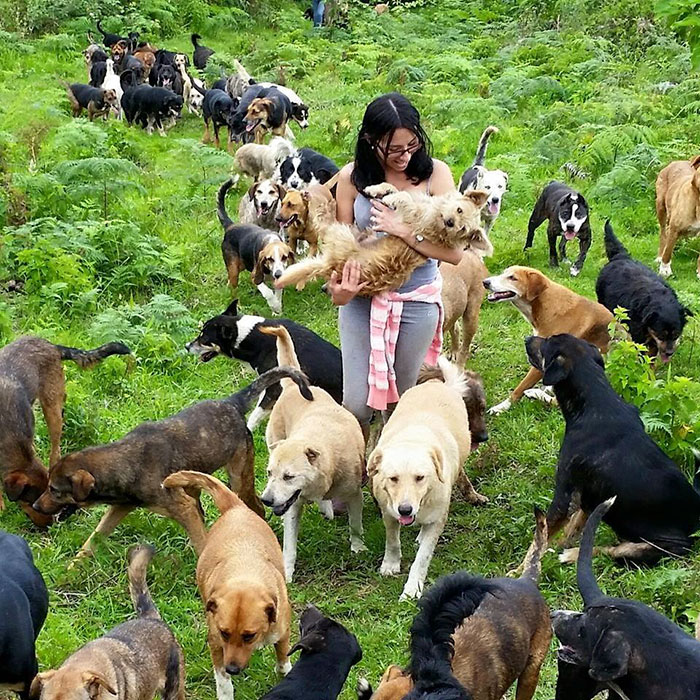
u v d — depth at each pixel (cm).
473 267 647
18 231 738
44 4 1555
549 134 983
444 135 1006
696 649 405
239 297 741
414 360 536
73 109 1181
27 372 552
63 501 514
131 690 429
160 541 532
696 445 562
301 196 773
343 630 435
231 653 441
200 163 956
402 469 495
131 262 747
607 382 541
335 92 1265
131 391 627
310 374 596
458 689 390
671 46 1279
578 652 412
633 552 522
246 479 547
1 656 429
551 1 1552
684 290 751
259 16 1784
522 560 529
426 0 1817
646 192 863
